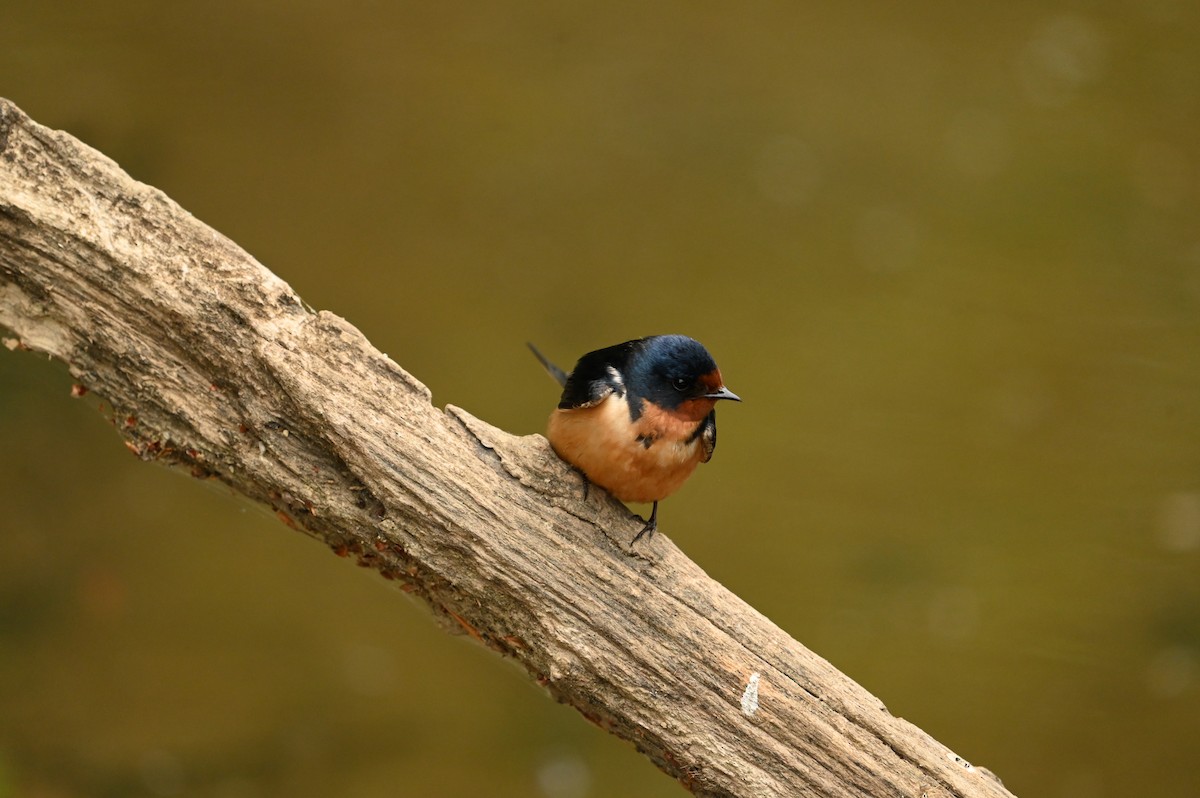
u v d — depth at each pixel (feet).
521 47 67.41
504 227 54.39
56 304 22.66
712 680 23.26
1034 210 58.18
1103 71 69.87
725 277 53.31
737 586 40.50
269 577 40.73
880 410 48.01
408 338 47.70
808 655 23.70
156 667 36.60
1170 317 52.54
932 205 58.39
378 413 22.54
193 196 52.42
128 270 22.25
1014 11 76.43
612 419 22.54
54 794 32.24
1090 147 63.21
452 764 34.91
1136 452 46.93
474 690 37.88
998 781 23.77
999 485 45.29
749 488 44.57
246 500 25.91
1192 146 63.00
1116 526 43.88
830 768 23.38
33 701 34.68
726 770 23.38
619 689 23.36
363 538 23.44
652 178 58.44
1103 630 40.04
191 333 22.39
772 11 73.72
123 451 44.04
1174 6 77.77
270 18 66.64
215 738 34.47
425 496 22.61
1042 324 51.83
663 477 23.17
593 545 23.29
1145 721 37.14
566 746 36.22
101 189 22.41
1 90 56.18
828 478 45.14
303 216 52.85
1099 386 49.80
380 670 37.86
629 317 50.42
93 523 41.32
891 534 43.11
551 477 23.36
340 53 64.69
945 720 36.65
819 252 55.52
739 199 57.67
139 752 33.86
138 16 64.85
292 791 33.37
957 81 67.87
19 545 39.83
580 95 63.62
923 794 23.34
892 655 38.32
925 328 51.98
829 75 67.31
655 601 23.30
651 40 69.21
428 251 52.54
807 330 51.29
